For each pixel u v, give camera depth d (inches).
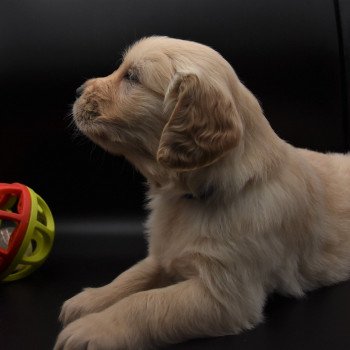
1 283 41.6
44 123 49.8
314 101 50.4
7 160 50.4
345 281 40.0
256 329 35.5
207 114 34.0
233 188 35.0
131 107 35.5
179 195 36.3
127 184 50.0
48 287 41.2
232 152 34.9
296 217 36.7
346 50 49.8
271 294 38.1
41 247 42.5
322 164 41.5
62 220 50.3
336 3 49.5
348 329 35.4
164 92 35.0
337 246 39.7
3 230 42.9
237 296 35.2
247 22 49.6
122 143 36.2
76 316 36.3
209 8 49.6
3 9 49.1
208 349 34.0
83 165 50.1
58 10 49.2
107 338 33.2
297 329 35.5
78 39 49.2
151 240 38.3
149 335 33.9
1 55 49.2
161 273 38.1
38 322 37.4
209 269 35.0
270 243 35.7
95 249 46.5
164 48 35.5
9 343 35.6
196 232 35.4
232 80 35.3
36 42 49.1
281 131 50.6
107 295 37.0
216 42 49.8
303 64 50.0
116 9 49.3
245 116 35.5
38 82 49.4
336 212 39.9
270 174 35.8
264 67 50.0
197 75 34.1
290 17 49.6
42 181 50.5
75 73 49.3
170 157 34.2
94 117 36.2
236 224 35.1
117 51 49.3
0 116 49.8
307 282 38.8
